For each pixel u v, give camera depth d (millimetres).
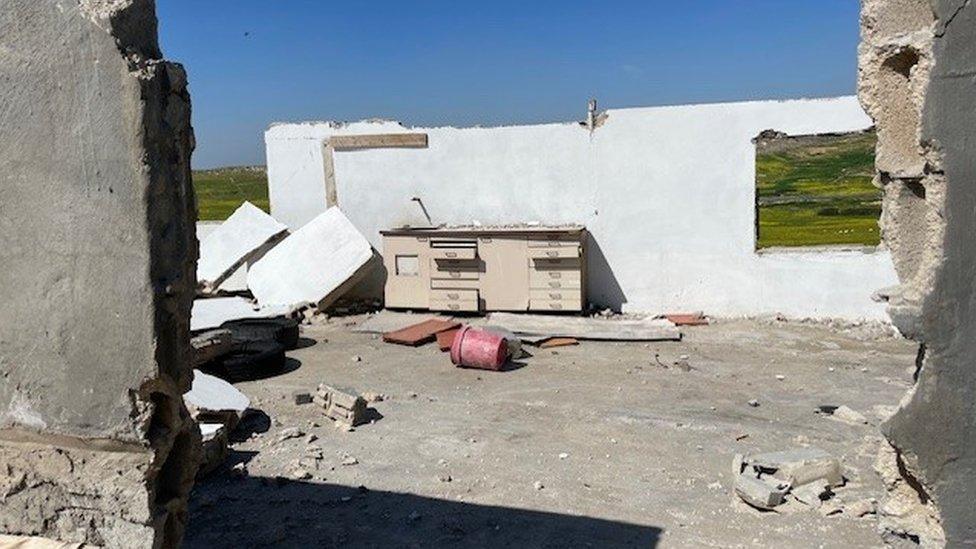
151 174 3199
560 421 6613
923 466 3090
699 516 4777
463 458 5801
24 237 3357
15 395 3525
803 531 4547
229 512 4957
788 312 10250
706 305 10617
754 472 5207
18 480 3590
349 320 11188
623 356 8844
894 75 3117
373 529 4699
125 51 3135
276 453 5945
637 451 5875
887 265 9711
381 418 6793
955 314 2938
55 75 3197
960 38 2791
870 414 6609
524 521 4762
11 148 3297
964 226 2873
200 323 9820
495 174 11422
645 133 10523
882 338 9289
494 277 10859
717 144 10211
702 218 10445
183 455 3682
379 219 12156
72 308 3361
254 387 7875
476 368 8438
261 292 11719
